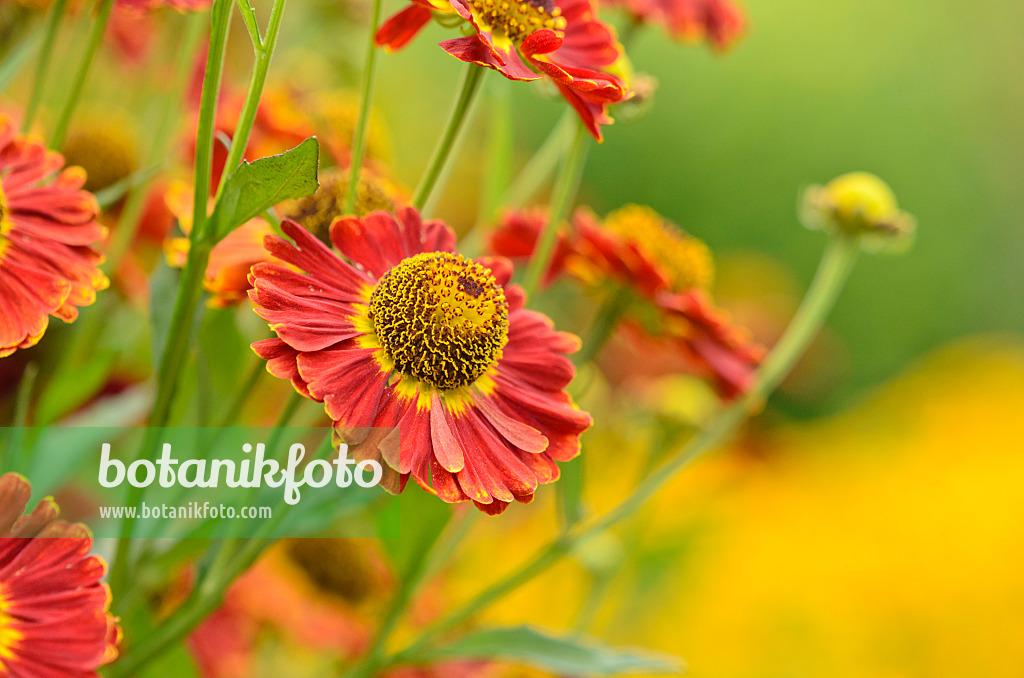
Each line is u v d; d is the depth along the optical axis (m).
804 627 0.92
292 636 0.54
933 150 2.27
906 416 1.41
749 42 2.24
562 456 0.46
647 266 0.52
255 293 0.44
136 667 0.47
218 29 0.44
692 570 0.77
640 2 0.56
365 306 0.46
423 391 0.45
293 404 0.47
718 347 0.55
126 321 0.55
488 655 0.50
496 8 0.46
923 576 0.98
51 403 0.50
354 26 0.67
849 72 2.27
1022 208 2.27
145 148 0.56
